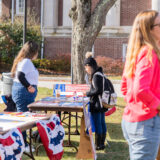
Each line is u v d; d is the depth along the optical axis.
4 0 24.94
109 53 22.47
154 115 2.45
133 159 2.54
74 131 6.63
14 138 3.10
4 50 21.11
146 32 2.50
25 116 3.97
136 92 2.38
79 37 9.55
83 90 6.53
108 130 6.81
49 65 21.06
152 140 2.46
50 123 3.87
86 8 9.49
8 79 8.03
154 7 20.83
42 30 23.56
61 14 23.88
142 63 2.40
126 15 22.28
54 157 3.76
